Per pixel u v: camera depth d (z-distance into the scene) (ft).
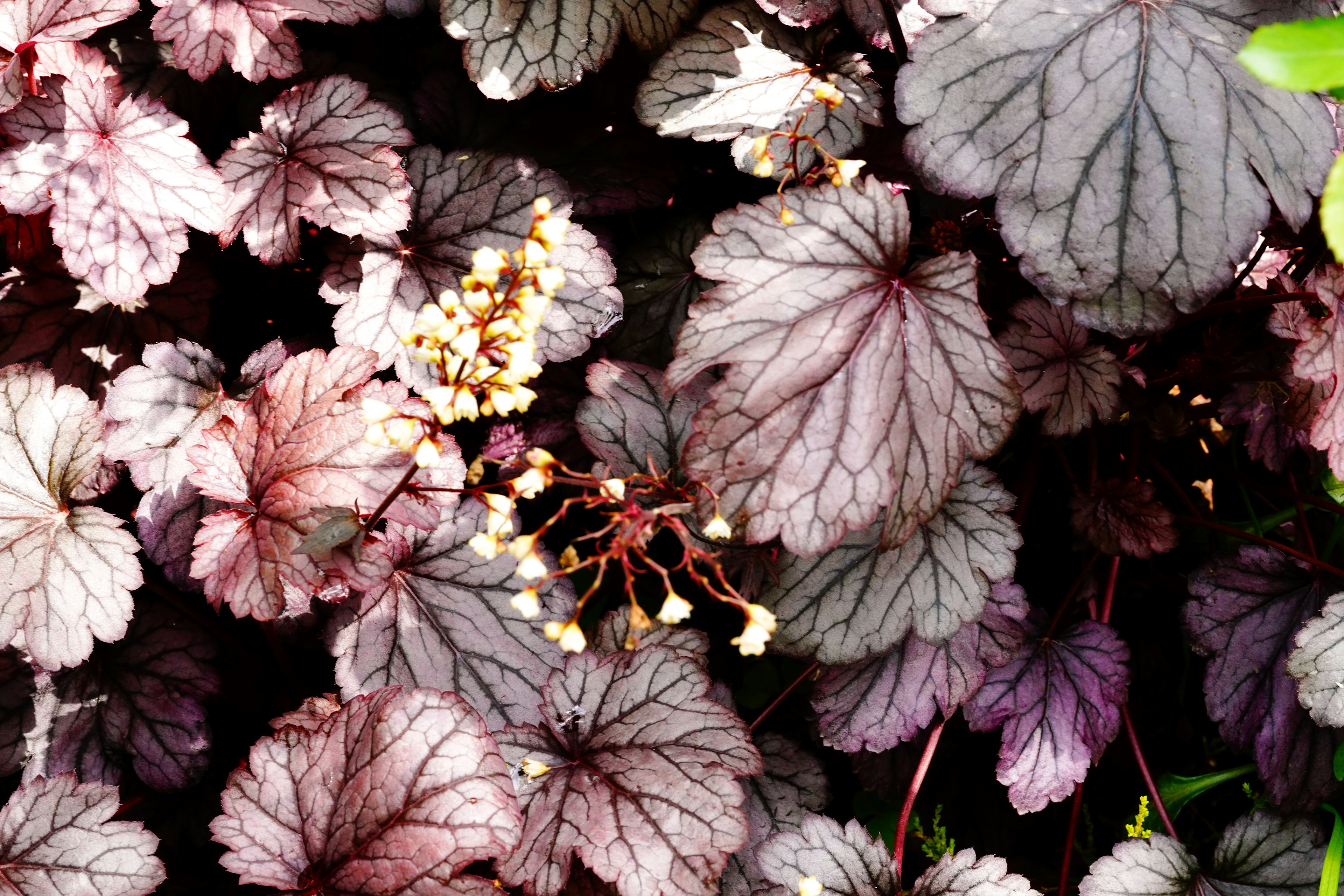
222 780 2.42
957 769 2.51
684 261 2.55
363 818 2.16
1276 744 2.40
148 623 2.41
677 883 2.17
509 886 2.19
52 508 2.31
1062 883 2.39
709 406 2.16
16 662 2.37
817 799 2.41
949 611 2.32
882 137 2.47
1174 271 2.21
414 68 2.64
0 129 2.31
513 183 2.45
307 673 2.47
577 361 2.53
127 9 2.35
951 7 2.28
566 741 2.27
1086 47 2.25
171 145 2.36
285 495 2.23
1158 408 2.48
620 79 2.59
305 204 2.38
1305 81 1.65
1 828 2.21
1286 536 2.56
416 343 2.10
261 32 2.40
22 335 2.45
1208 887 2.36
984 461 2.32
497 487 2.43
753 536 2.15
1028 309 2.38
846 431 2.17
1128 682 2.41
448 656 2.34
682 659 2.29
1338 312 2.27
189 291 2.50
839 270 2.20
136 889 2.20
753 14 2.46
